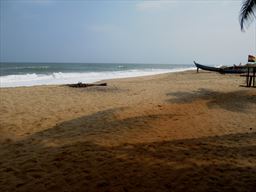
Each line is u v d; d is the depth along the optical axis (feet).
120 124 24.07
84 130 22.33
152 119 25.70
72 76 102.17
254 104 33.04
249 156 16.34
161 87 52.16
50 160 15.85
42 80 82.58
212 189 12.17
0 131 22.03
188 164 15.06
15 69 162.40
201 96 39.91
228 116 26.89
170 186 12.46
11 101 34.99
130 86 53.88
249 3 29.68
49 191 12.19
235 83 59.26
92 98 38.34
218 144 18.58
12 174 14.01
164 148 17.74
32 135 21.02
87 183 12.85
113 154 16.70
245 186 12.44
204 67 99.81
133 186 12.49
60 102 35.01
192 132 21.49
